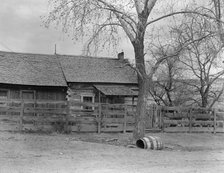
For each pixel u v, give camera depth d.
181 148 20.33
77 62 35.50
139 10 20.36
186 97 34.41
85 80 32.50
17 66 32.50
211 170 12.64
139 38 20.47
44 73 32.41
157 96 34.34
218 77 32.56
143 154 16.53
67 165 12.60
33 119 23.56
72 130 24.42
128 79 34.16
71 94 32.28
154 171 12.06
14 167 11.70
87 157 14.69
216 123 29.67
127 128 25.94
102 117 25.36
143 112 20.95
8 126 23.00
